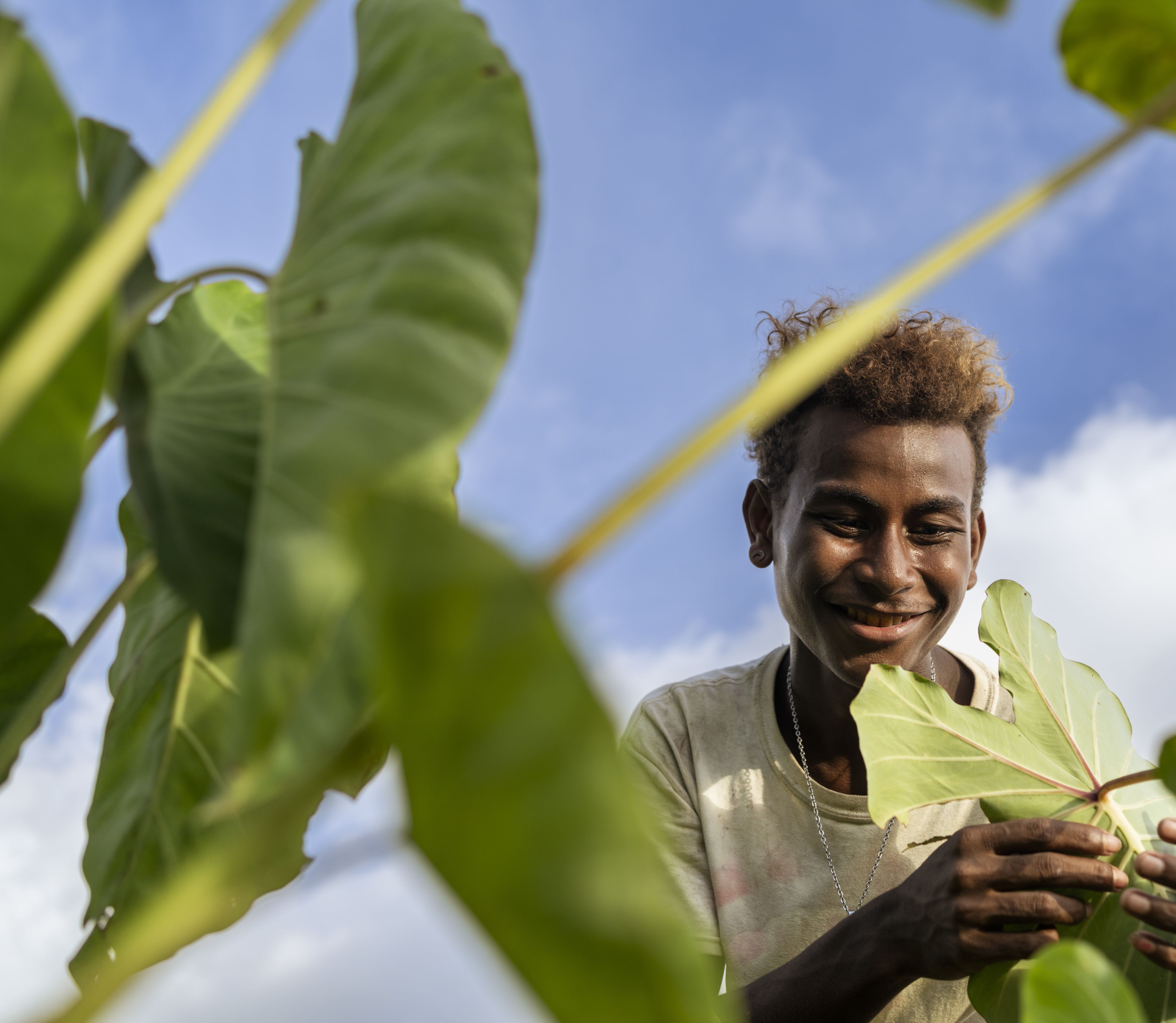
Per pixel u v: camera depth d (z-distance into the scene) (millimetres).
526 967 188
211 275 407
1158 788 780
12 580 293
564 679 186
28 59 315
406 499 189
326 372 290
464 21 377
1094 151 272
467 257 310
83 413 295
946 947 736
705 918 1322
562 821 183
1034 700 788
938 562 1157
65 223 307
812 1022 949
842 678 1209
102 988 176
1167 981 663
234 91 272
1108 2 429
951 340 1192
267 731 234
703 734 1437
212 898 188
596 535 205
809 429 1178
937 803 722
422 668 186
